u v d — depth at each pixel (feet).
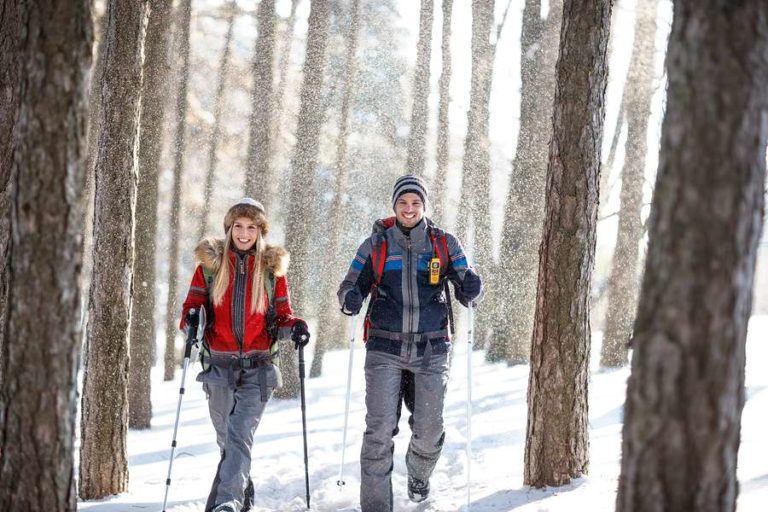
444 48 42.14
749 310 6.66
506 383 31.83
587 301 13.33
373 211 47.11
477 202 41.55
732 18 6.46
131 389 27.35
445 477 15.81
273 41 36.58
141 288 27.76
